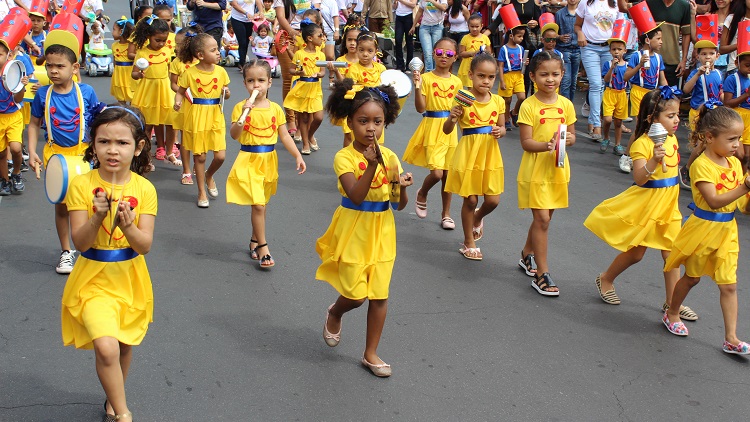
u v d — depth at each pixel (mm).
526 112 5848
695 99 8797
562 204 5812
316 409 4160
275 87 14750
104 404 4105
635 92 10102
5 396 4137
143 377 4395
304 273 6059
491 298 5738
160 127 9328
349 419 4082
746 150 8172
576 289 5953
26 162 8820
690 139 5262
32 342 4750
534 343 5039
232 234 6906
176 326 5047
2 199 7543
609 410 4285
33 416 3975
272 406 4168
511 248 6852
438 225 7438
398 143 10586
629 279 6203
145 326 3852
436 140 7410
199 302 5438
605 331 5262
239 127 5922
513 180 9055
